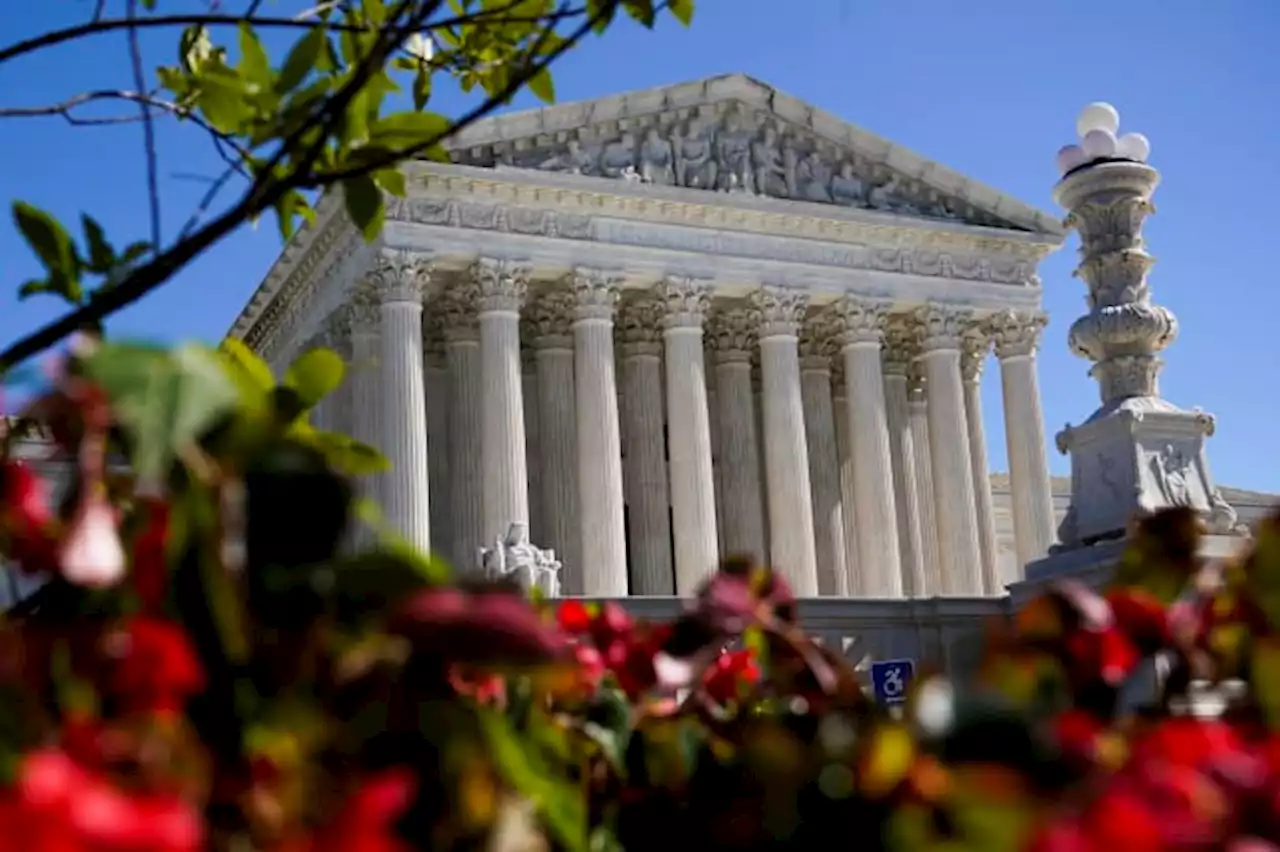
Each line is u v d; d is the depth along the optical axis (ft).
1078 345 63.52
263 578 11.21
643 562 221.46
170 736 9.71
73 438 11.06
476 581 13.03
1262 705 13.39
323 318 215.31
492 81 26.58
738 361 233.55
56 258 19.65
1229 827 9.50
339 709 11.23
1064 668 14.34
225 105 21.48
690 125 217.77
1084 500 62.44
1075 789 10.78
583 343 203.21
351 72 24.04
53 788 7.91
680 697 20.16
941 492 224.12
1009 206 236.22
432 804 11.20
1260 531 15.26
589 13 22.39
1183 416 61.16
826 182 226.58
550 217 203.31
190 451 10.53
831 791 12.00
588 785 15.10
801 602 133.39
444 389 223.51
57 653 10.19
